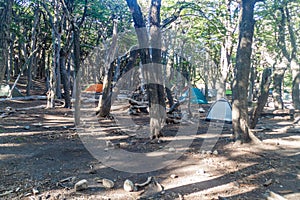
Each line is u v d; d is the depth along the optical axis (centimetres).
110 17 1634
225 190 348
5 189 331
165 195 331
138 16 636
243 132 608
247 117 615
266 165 457
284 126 920
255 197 328
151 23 646
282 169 436
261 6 1159
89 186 353
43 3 1254
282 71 1354
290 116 1142
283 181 384
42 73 2634
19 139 623
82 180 349
